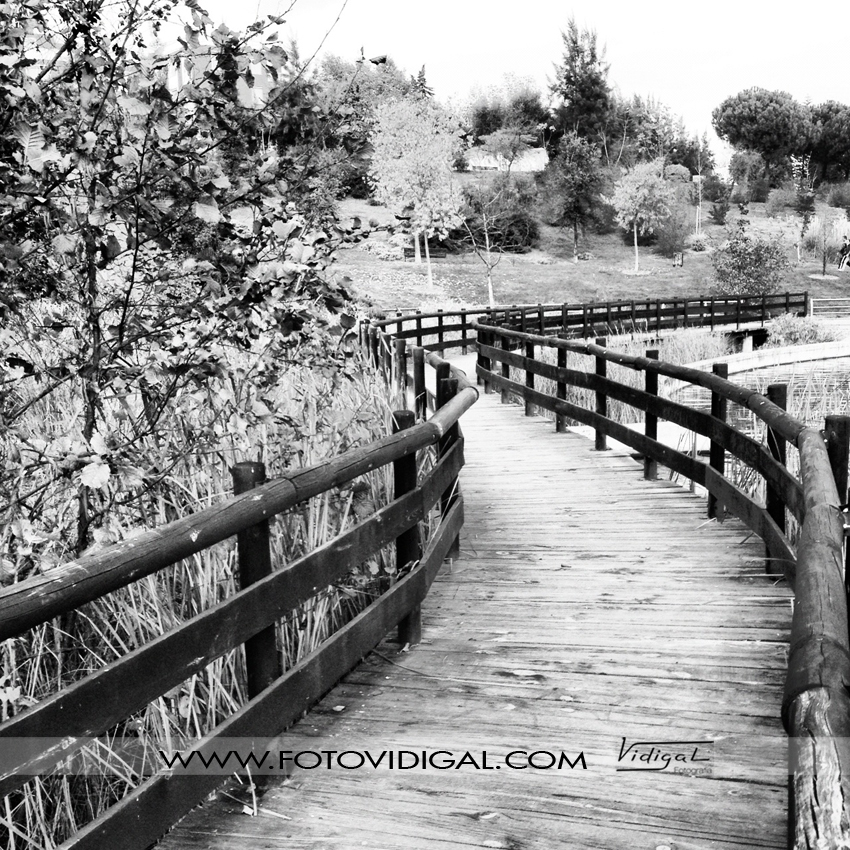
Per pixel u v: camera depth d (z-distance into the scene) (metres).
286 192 3.63
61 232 3.38
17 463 3.24
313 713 3.63
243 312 3.54
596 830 2.71
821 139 93.38
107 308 3.63
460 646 4.31
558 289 48.69
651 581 5.15
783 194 78.38
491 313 24.14
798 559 2.32
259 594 3.08
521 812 2.83
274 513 3.15
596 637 4.34
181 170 3.36
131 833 2.52
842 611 1.92
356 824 2.81
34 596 2.15
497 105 72.88
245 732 2.99
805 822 1.32
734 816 2.75
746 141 93.81
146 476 3.33
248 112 3.48
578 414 9.91
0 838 2.84
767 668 3.88
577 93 78.44
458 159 57.41
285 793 3.02
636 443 8.20
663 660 4.02
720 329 29.38
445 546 5.11
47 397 4.52
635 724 3.42
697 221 68.69
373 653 4.27
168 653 2.61
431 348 22.44
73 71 3.23
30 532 2.99
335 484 3.54
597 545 5.96
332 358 4.06
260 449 4.41
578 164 59.31
